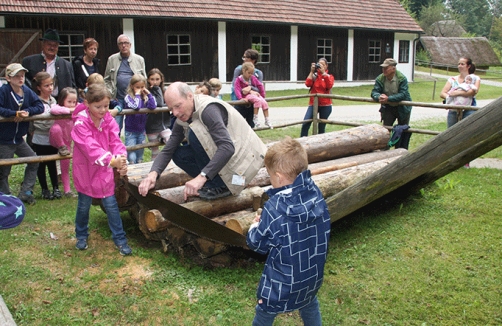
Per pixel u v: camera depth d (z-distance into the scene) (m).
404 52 26.25
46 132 5.32
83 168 3.81
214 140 3.52
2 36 14.59
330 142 5.69
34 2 14.91
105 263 3.82
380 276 3.75
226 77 19.31
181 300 3.31
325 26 21.62
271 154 2.42
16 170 6.67
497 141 5.02
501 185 6.25
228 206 4.12
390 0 26.20
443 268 3.87
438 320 3.17
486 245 4.31
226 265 3.86
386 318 3.19
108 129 3.91
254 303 3.31
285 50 21.02
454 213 5.15
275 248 2.38
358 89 22.06
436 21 59.84
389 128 7.43
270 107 15.66
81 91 6.29
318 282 2.48
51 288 3.40
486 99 20.25
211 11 18.41
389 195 5.62
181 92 3.52
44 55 6.04
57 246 4.08
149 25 17.19
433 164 3.91
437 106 7.00
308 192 2.38
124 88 6.74
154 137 6.39
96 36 16.20
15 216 2.64
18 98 4.80
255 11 19.75
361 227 4.76
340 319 3.15
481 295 3.48
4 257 3.82
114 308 3.16
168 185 4.35
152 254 4.01
